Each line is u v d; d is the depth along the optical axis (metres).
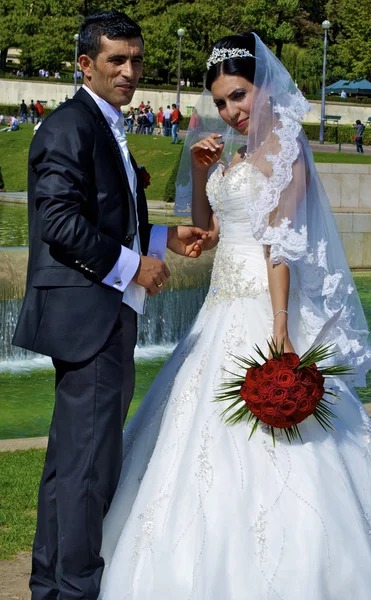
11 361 10.15
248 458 3.41
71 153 3.32
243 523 3.29
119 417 3.44
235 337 3.74
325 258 3.76
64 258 3.42
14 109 49.69
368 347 4.07
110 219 3.44
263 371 3.40
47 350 3.39
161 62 52.06
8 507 4.86
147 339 11.05
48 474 3.55
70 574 3.37
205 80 3.88
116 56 3.45
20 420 7.91
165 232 3.88
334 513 3.30
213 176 3.93
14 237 18.16
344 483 3.40
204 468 3.41
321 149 38.19
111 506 3.74
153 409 3.92
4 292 9.93
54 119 3.39
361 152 36.34
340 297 3.92
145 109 42.41
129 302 3.53
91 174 3.40
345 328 3.94
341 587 3.21
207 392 3.65
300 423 3.52
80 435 3.38
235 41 3.75
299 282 3.81
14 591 3.89
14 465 5.59
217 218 3.99
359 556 3.26
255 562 3.24
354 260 17.72
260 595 3.19
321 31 62.09
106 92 3.50
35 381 9.35
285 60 56.88
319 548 3.22
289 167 3.56
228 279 3.85
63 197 3.28
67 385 3.43
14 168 33.47
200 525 3.32
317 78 56.91
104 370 3.41
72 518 3.34
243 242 3.82
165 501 3.48
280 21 57.69
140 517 3.50
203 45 52.00
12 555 4.29
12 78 52.50
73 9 53.97
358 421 3.84
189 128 4.32
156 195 27.72
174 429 3.66
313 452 3.43
